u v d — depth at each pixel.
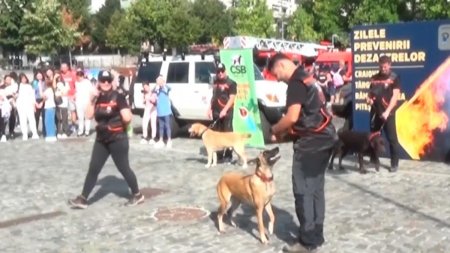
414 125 12.54
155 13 63.88
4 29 60.22
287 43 32.44
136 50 66.06
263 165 7.12
